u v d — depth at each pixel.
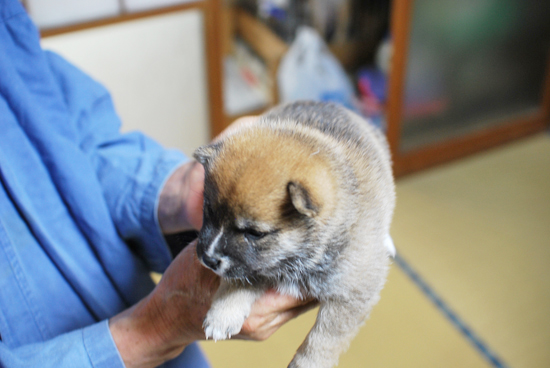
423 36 1.15
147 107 1.08
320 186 0.42
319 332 0.46
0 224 0.43
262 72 1.38
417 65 1.19
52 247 0.45
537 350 0.87
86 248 0.48
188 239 0.51
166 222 0.49
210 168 0.43
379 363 0.86
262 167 0.41
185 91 1.10
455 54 1.22
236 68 1.49
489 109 1.37
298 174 0.42
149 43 1.00
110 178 0.50
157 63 1.03
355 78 1.46
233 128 0.51
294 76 1.30
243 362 0.86
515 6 1.22
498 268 1.04
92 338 0.43
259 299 0.44
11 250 0.43
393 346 0.89
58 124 0.48
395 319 0.93
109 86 1.01
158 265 0.54
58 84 0.50
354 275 0.44
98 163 0.51
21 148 0.45
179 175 0.50
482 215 1.18
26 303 0.44
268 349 0.89
